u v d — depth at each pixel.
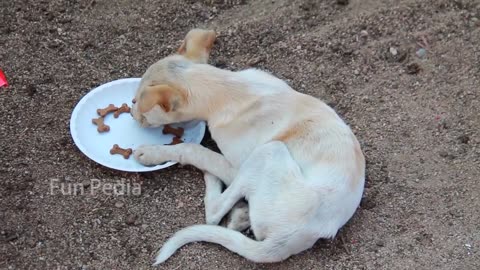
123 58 2.02
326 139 1.75
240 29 2.08
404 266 1.76
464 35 2.09
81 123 1.87
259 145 1.77
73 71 1.98
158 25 2.08
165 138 1.88
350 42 2.07
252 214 1.72
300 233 1.69
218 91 1.79
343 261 1.76
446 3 2.14
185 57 1.82
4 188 1.81
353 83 2.01
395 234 1.79
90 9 2.09
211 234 1.73
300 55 2.05
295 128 1.77
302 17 2.11
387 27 2.10
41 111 1.92
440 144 1.92
